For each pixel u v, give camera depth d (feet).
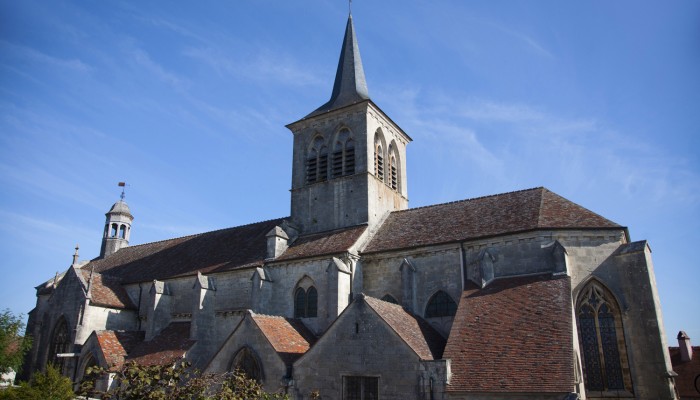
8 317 135.54
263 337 99.35
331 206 141.18
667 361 90.74
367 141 140.67
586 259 99.91
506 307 91.40
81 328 137.90
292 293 124.16
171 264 160.97
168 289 144.97
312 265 123.13
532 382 73.56
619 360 92.38
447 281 110.22
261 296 123.95
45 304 169.37
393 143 157.38
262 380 95.91
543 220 105.60
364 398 86.84
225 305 133.49
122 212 218.59
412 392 82.17
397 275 117.60
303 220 145.18
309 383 92.27
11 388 101.76
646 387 89.04
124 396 52.11
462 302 98.27
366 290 120.47
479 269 104.63
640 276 94.32
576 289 97.96
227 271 135.33
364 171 137.80
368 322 90.02
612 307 96.02
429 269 113.50
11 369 136.15
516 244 104.88
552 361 75.61
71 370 131.44
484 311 92.58
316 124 151.84
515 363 78.07
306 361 93.86
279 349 97.86
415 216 135.44
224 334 129.49
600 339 94.99
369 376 86.94
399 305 106.73
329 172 144.97
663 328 96.63
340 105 150.00
